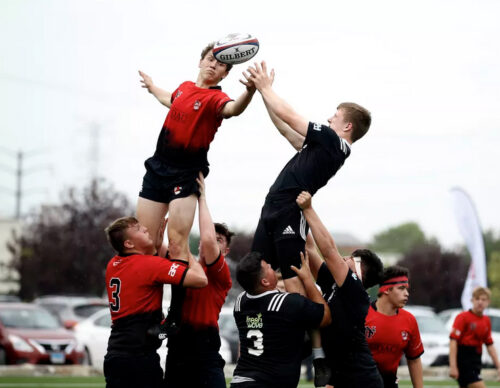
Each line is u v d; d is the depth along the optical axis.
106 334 35.31
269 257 12.63
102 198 79.75
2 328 35.41
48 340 35.03
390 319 14.75
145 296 12.53
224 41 12.08
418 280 77.19
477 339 23.19
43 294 78.44
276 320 12.16
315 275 13.35
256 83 12.17
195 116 12.43
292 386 12.23
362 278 14.21
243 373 12.36
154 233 12.90
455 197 36.06
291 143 13.37
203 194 13.09
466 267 77.69
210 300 13.41
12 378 31.39
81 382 29.27
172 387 13.41
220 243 13.84
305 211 12.16
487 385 30.88
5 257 116.31
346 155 12.40
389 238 172.25
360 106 12.88
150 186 12.79
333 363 13.24
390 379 14.98
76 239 77.56
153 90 13.94
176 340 13.39
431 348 35.03
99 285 77.38
